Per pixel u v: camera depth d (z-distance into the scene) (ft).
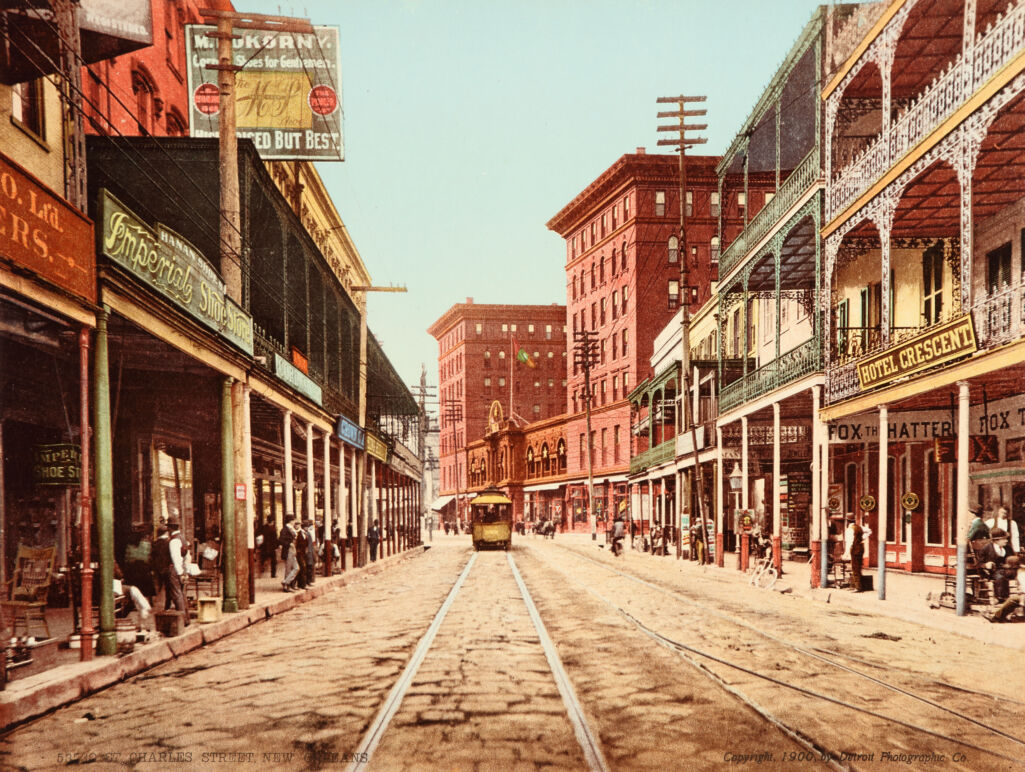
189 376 46.24
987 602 39.50
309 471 65.26
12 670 25.39
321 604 50.90
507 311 323.16
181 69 75.15
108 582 28.84
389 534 118.11
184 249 37.37
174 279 36.14
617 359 212.02
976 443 45.39
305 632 37.60
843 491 78.74
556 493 246.47
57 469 31.45
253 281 65.92
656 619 40.40
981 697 23.00
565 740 18.81
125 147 52.42
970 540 41.16
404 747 18.28
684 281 94.12
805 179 61.31
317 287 77.71
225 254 46.11
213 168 53.06
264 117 59.47
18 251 24.22
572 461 236.22
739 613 43.04
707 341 120.67
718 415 85.87
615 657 29.45
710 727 19.90
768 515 93.71
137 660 28.43
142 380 46.24
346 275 150.61
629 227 204.03
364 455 91.86
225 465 43.91
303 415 64.13
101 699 24.20
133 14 33.55
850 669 26.99
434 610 45.44
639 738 18.98
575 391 239.91
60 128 33.50
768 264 74.18
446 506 339.36
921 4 45.06
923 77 54.80
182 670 28.63
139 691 25.18
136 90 65.62
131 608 40.47
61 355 37.35
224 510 43.24
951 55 51.26
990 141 40.04
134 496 50.42
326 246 127.13
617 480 200.85
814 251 70.74
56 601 41.50
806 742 18.49
